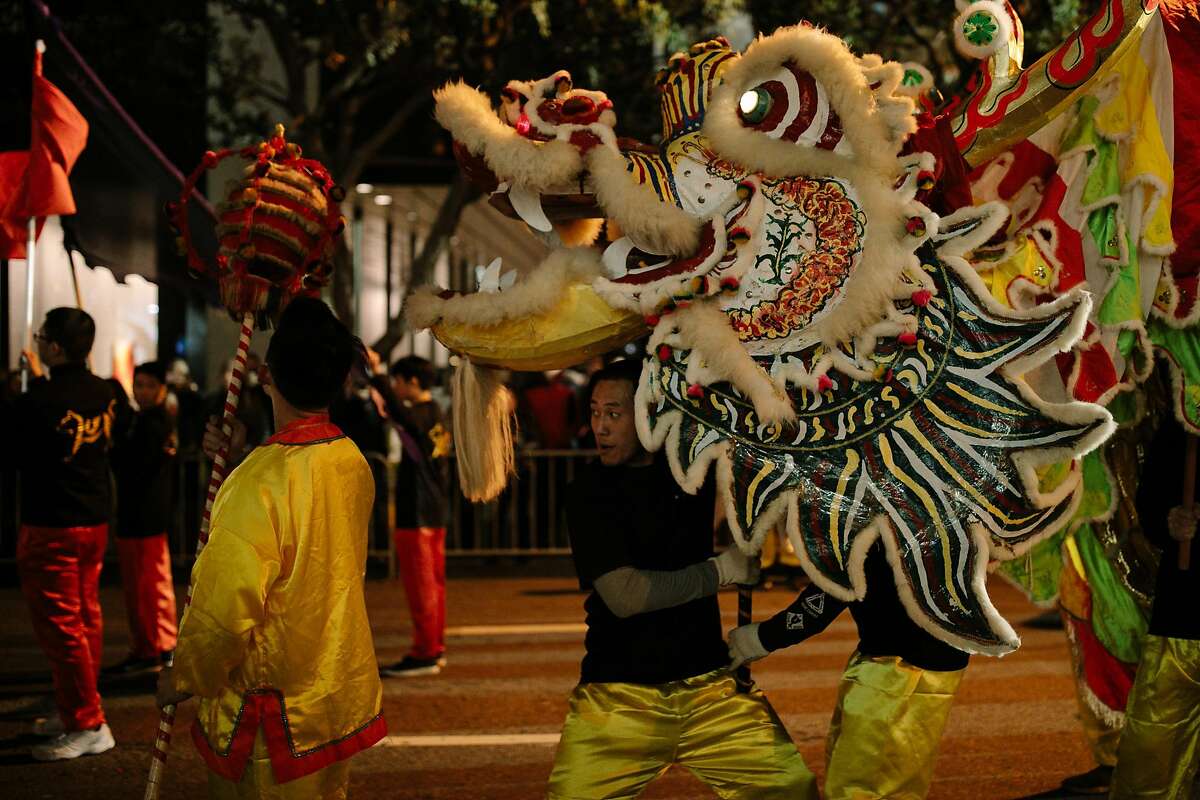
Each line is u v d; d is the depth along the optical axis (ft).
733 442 10.94
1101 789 16.60
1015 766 18.07
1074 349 12.73
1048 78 11.98
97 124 23.50
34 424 18.10
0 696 22.48
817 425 10.85
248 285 12.37
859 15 39.34
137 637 23.97
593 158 11.09
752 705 11.28
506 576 37.96
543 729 20.36
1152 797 13.64
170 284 25.98
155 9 40.32
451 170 46.55
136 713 21.36
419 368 25.80
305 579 10.69
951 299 10.84
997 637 10.62
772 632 11.32
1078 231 13.26
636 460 11.59
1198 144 13.56
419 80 40.93
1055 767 17.99
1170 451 13.96
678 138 11.71
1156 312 13.96
